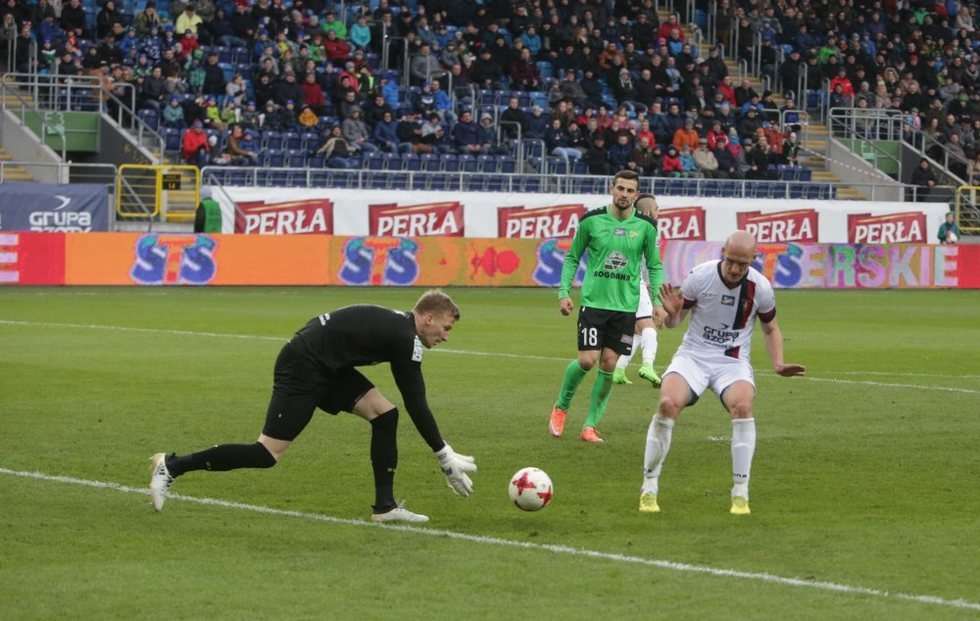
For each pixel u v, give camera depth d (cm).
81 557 2078
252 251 8356
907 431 3422
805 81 12012
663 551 2158
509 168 10231
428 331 2295
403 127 10125
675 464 2969
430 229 9350
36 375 4216
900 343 5703
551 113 10538
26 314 6291
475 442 3216
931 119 12088
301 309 6806
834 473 2870
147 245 8138
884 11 12850
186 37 9962
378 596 1875
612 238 3278
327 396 2344
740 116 11356
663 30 11731
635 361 4994
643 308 3653
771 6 12469
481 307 7250
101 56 9762
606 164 10438
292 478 2733
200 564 2045
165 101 9775
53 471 2756
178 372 4341
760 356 5156
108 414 3491
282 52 10206
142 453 2969
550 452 3109
